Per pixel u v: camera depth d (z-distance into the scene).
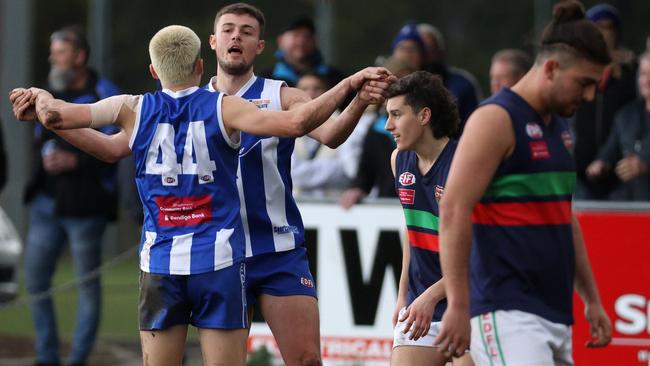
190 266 17.50
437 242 17.97
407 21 76.69
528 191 14.31
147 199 17.75
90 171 29.95
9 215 52.78
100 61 50.16
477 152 13.98
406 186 18.20
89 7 80.12
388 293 26.23
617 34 28.20
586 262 16.12
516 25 76.06
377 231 26.25
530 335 14.30
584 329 24.39
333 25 66.00
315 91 29.61
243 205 19.45
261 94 19.92
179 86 17.53
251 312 19.70
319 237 26.47
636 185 27.20
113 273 52.44
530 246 14.36
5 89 52.28
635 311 24.38
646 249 24.33
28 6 57.09
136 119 17.48
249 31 19.77
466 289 13.95
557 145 14.49
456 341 13.91
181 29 17.64
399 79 17.88
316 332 19.50
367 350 26.31
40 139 30.39
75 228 30.12
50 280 30.86
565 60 14.05
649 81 27.03
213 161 17.33
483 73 75.56
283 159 19.81
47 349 30.62
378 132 28.39
